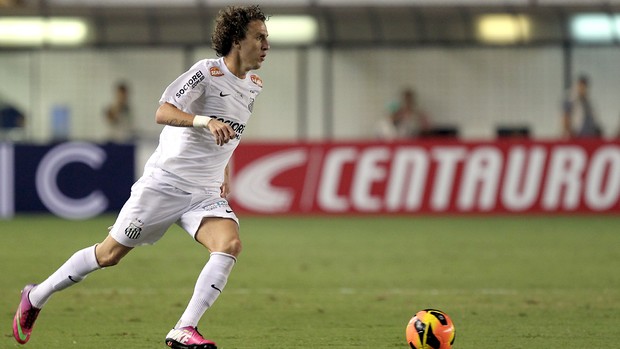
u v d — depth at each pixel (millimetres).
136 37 76375
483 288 36281
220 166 23391
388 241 51875
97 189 64875
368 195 64688
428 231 56625
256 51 22625
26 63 77625
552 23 77125
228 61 22844
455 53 78938
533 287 36469
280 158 64938
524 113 79188
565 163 64062
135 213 22953
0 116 77875
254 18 22594
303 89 78438
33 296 23812
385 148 64625
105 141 65062
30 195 64750
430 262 43750
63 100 78125
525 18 77062
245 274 39969
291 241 51875
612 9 77188
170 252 47281
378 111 79000
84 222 61688
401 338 26625
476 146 64375
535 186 64250
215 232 22641
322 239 52812
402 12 77312
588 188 64062
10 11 76938
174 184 22953
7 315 30078
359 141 64750
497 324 28812
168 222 23219
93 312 30734
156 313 30625
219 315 30391
